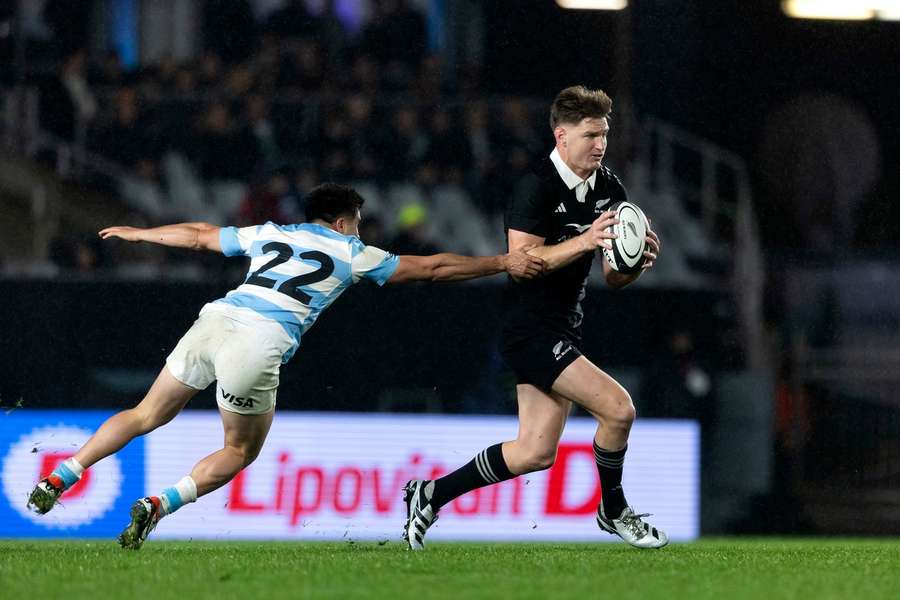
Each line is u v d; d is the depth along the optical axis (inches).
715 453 1815.9
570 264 874.1
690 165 2460.6
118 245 2063.2
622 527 909.8
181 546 1036.5
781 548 1031.6
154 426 851.4
